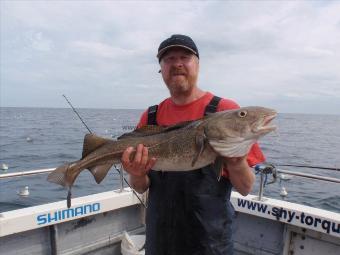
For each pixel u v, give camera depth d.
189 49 2.42
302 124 86.88
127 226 4.47
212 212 2.29
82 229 4.04
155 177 2.49
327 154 22.42
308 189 11.16
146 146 2.41
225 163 2.28
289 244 3.83
